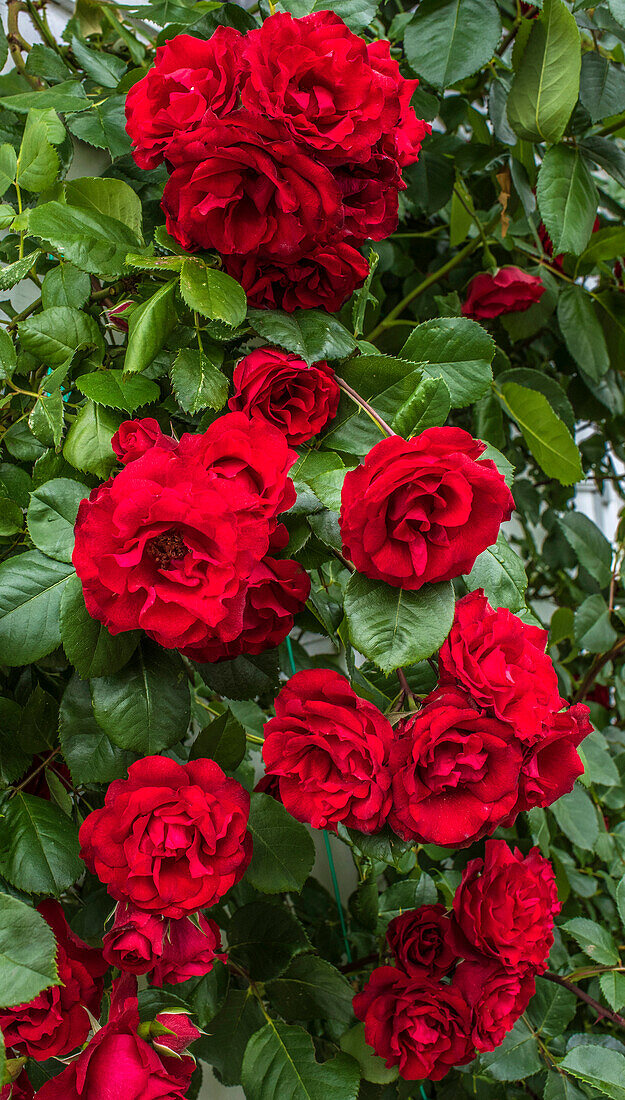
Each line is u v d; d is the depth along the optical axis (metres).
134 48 1.21
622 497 1.88
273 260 0.83
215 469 0.69
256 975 1.00
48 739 0.90
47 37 1.23
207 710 1.17
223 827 0.70
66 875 0.82
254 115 0.74
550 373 1.70
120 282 0.99
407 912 0.97
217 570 0.62
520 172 1.29
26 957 0.65
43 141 0.95
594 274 1.60
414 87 0.91
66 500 0.84
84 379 0.88
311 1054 0.92
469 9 1.13
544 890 0.95
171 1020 0.73
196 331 0.90
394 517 0.65
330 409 0.87
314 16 0.82
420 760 0.67
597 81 1.20
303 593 0.80
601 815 1.42
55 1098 0.65
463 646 0.71
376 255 0.95
